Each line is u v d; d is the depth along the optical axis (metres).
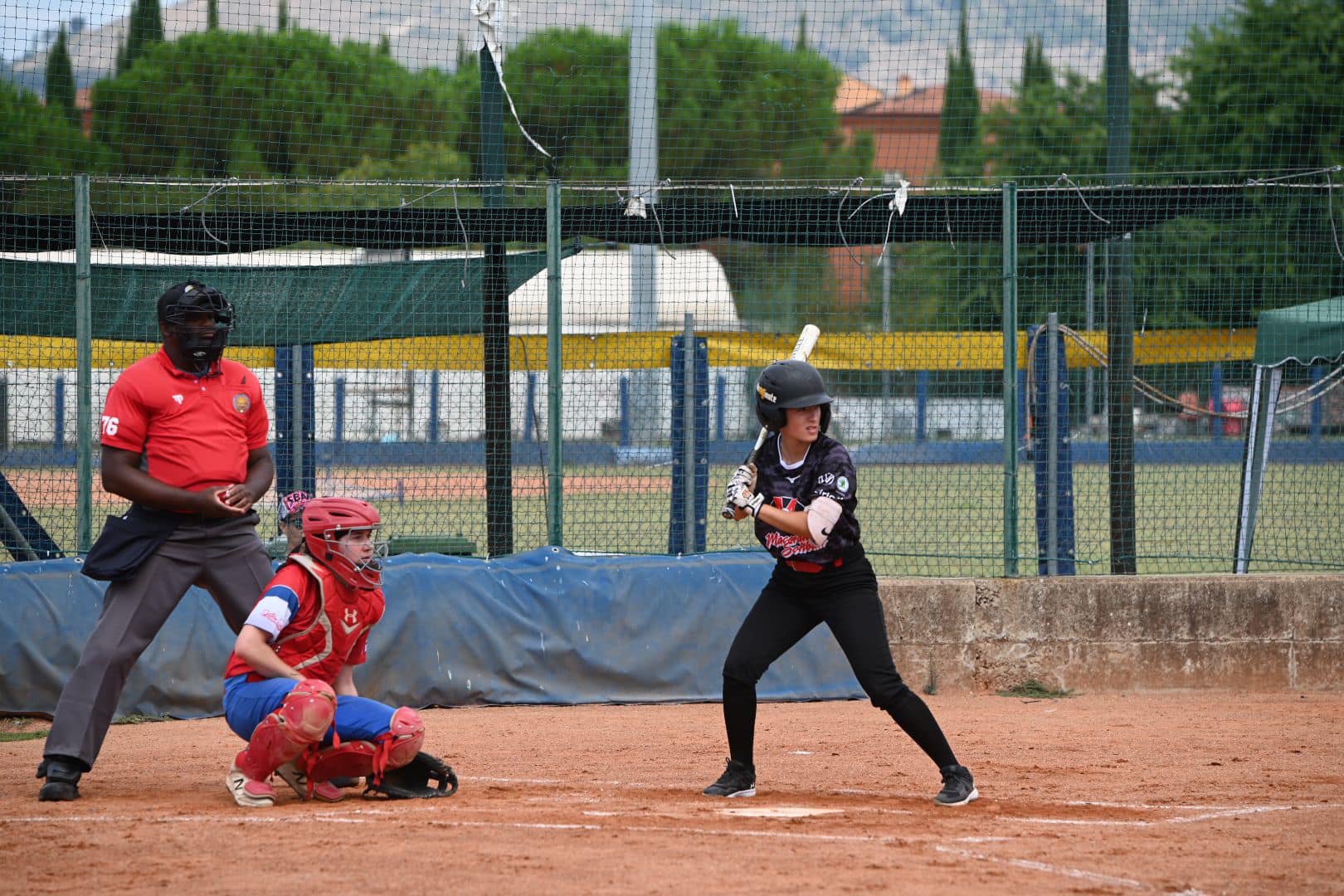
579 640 34.59
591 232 39.84
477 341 40.56
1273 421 47.97
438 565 34.44
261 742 20.42
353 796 22.06
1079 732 30.17
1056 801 22.09
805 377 21.02
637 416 45.72
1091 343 42.25
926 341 39.25
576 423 45.66
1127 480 39.84
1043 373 39.53
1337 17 86.81
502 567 34.91
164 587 22.95
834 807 21.16
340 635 21.45
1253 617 36.72
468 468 46.16
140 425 22.86
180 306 22.83
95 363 39.41
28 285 38.12
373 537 21.56
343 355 40.91
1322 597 36.88
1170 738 29.34
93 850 17.56
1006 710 33.56
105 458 22.70
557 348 36.16
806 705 34.78
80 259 33.84
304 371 40.06
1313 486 55.59
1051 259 45.94
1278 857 17.59
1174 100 93.56
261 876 16.03
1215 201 39.84
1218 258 46.06
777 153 91.50
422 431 46.75
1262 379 41.44
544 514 43.97
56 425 40.97
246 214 38.44
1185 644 36.56
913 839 18.34
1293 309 40.75
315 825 19.03
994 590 36.47
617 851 17.22
